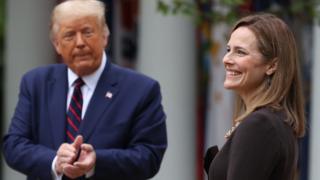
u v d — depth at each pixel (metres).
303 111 6.18
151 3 13.52
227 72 6.21
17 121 7.73
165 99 13.61
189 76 13.69
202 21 11.59
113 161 7.40
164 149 7.75
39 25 14.65
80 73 7.64
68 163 7.15
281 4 12.91
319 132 13.44
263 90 6.14
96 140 7.55
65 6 7.54
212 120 14.28
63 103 7.67
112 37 14.96
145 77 7.80
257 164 5.84
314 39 13.36
